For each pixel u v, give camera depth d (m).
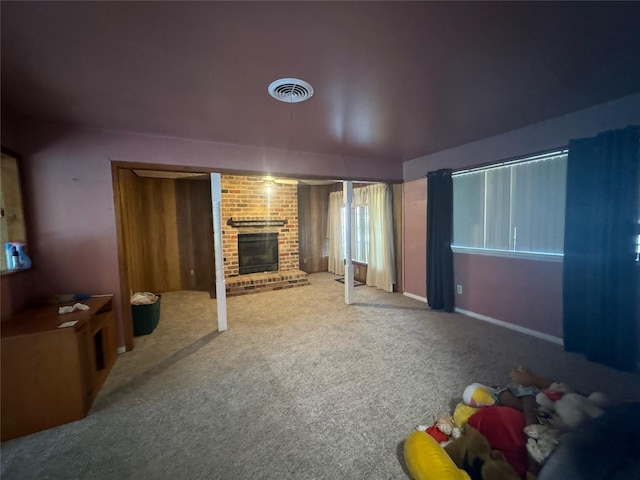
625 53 1.59
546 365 2.44
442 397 2.05
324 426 1.78
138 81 1.79
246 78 1.77
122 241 2.82
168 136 2.95
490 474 1.26
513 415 1.48
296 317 3.80
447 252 3.86
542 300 2.98
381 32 1.36
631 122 2.24
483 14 1.25
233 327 3.48
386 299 4.60
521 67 1.72
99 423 1.83
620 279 2.32
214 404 2.01
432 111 2.40
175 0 1.11
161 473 1.46
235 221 5.36
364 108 2.29
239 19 1.24
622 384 2.15
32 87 1.84
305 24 1.29
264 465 1.50
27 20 1.21
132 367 2.53
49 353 1.79
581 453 1.05
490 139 3.27
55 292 2.57
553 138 2.72
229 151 3.29
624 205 2.27
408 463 1.42
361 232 5.93
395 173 4.57
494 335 3.10
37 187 2.48
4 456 1.58
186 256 5.61
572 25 1.33
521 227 3.15
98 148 2.69
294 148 3.55
